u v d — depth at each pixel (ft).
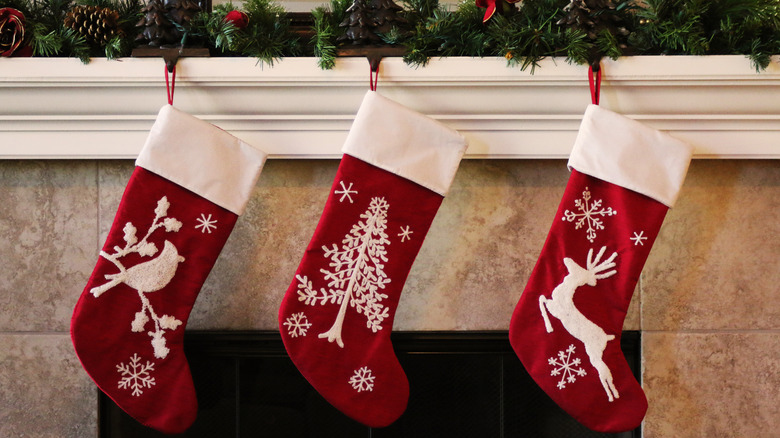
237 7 4.91
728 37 4.40
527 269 4.84
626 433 4.93
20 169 4.73
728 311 4.80
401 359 4.91
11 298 4.76
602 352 4.32
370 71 4.36
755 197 4.76
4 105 4.44
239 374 4.91
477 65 4.37
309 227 4.82
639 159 4.25
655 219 4.27
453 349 4.88
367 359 4.33
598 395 4.33
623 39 4.51
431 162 4.30
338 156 4.59
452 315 4.86
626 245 4.31
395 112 4.25
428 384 4.91
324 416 4.94
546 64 4.36
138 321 4.30
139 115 4.51
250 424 4.93
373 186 4.30
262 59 4.34
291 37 4.69
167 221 4.30
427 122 4.27
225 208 4.33
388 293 4.36
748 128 4.50
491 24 4.52
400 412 4.39
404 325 4.86
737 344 4.79
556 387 4.35
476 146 4.58
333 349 4.33
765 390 4.80
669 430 4.83
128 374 4.32
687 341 4.81
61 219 4.75
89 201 4.76
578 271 4.33
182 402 4.35
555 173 4.81
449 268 4.85
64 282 4.77
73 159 4.72
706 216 4.78
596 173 4.28
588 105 4.45
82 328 4.25
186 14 4.43
